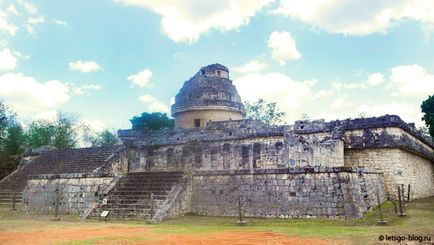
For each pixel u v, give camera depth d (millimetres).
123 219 18250
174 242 10898
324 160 22547
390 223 14531
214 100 35344
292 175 18000
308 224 15172
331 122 25234
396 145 22562
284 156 24109
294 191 17703
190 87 36750
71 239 11852
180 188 19922
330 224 14930
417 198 24750
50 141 54969
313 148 23000
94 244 10805
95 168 31562
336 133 23781
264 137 26594
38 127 55844
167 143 30469
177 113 36969
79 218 19328
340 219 16109
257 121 31875
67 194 23484
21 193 31703
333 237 11297
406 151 24516
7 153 44688
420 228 12859
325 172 17266
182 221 17172
